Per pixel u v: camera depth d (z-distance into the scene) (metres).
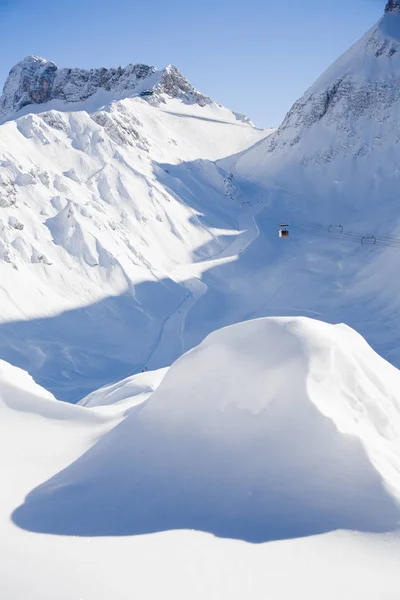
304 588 8.92
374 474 11.27
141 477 12.55
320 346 13.94
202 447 12.83
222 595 8.70
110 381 57.78
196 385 14.06
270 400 13.05
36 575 9.20
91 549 10.21
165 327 71.62
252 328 14.73
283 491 11.45
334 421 12.23
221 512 11.28
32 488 13.08
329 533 10.45
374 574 9.32
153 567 9.48
